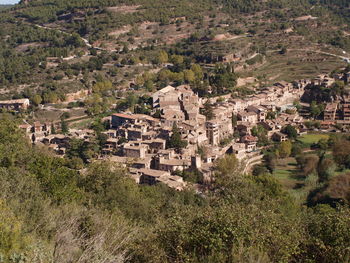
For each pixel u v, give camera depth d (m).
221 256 19.11
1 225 19.20
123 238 23.91
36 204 26.02
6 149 45.72
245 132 121.94
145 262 20.95
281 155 108.94
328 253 20.08
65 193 35.00
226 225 20.38
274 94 149.38
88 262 19.92
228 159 90.06
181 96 136.75
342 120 133.62
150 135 109.69
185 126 111.69
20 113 138.38
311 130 129.38
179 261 20.08
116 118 123.81
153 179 86.44
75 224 25.77
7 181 29.53
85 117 137.88
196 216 22.39
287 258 19.34
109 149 108.06
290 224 22.62
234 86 152.75
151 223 35.91
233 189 46.38
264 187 66.25
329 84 153.12
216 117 124.62
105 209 33.22
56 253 20.23
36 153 52.44
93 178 44.34
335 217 21.81
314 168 96.50
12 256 17.86
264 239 19.98
